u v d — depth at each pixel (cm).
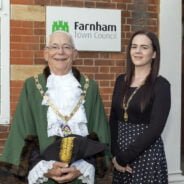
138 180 362
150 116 360
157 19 588
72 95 359
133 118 365
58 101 357
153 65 372
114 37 575
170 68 590
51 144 347
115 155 369
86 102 363
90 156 354
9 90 540
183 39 762
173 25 589
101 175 362
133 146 355
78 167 349
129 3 579
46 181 350
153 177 361
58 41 358
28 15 542
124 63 582
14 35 539
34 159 351
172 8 588
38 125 354
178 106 599
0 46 534
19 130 357
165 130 595
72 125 354
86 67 567
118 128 377
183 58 774
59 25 551
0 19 532
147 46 367
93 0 564
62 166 341
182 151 803
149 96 361
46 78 366
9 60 538
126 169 366
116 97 380
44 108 357
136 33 376
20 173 349
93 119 366
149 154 362
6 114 540
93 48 566
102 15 567
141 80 372
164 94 361
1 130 539
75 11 556
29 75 546
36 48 547
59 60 359
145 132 355
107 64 576
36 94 360
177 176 603
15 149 353
